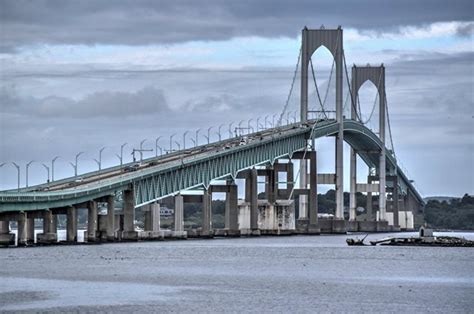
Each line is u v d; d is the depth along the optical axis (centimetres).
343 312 18975
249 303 19812
